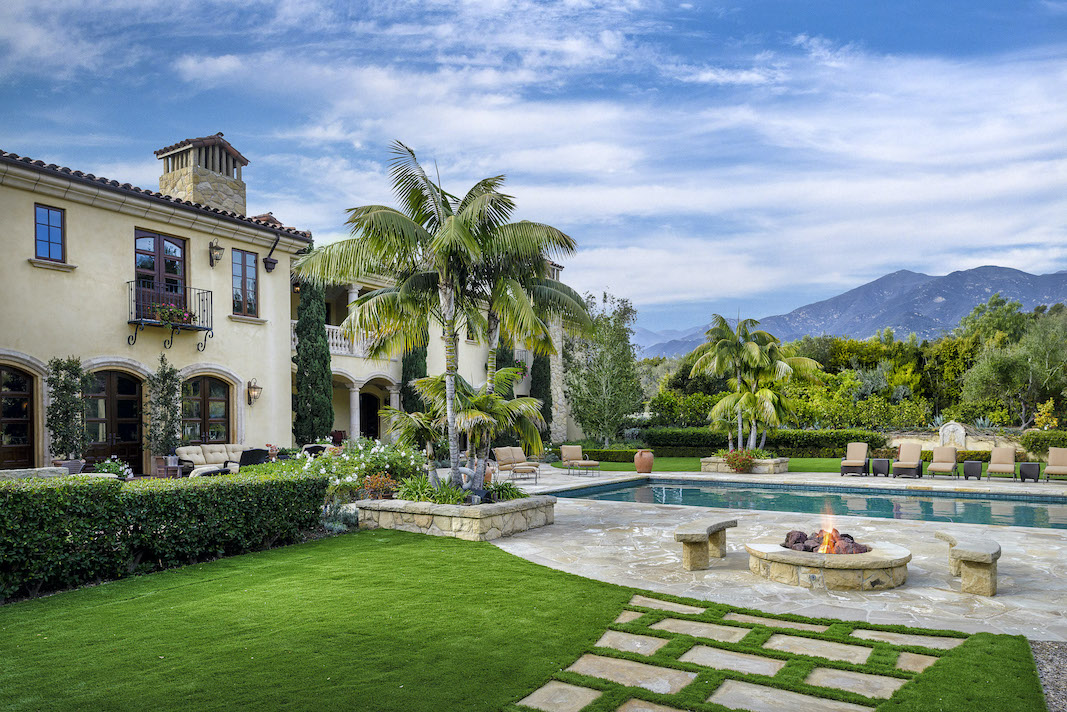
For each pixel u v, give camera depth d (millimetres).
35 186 14461
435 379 11711
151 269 16906
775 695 4371
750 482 20750
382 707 4164
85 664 4867
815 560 7184
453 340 11055
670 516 12688
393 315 10984
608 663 4996
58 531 6965
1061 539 9992
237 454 17922
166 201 16703
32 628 5734
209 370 18031
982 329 53969
